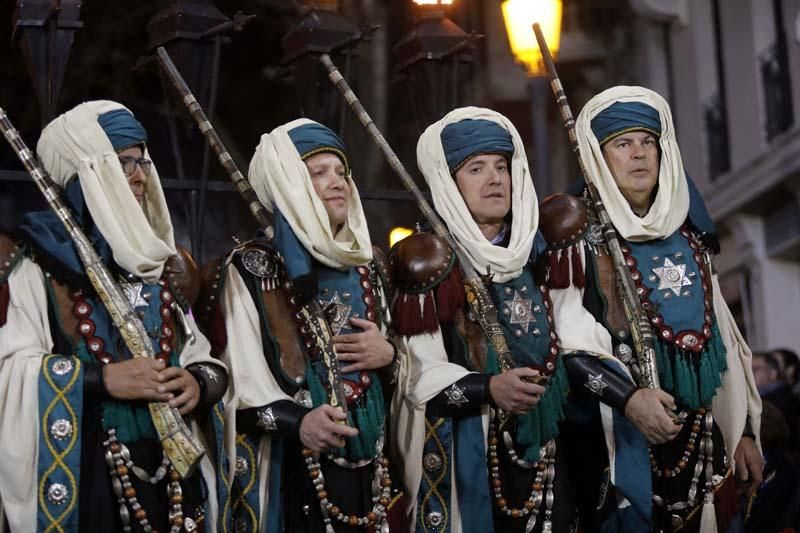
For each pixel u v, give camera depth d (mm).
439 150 12516
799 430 18156
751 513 14945
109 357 10797
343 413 11172
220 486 11172
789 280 33344
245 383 11523
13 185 27281
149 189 11219
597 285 12625
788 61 30484
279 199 11703
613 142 12859
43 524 10359
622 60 41625
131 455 10766
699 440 12750
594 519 12805
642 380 12344
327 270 11898
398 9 35406
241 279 11766
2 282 10688
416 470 11930
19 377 10445
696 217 13062
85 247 10812
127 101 29875
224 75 32375
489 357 12148
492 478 12125
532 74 20516
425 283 12109
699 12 35688
